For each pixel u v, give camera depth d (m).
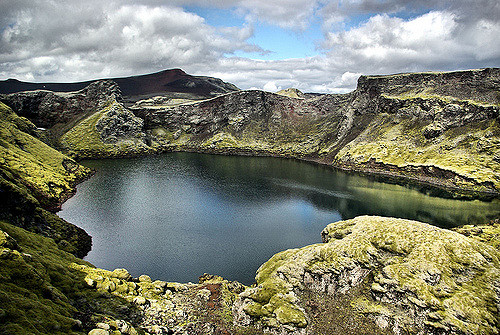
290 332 57.75
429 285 63.38
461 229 125.81
